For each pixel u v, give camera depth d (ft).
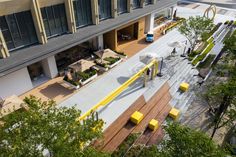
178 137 37.83
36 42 82.12
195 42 114.62
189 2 219.00
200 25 106.32
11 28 72.43
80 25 96.84
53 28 86.07
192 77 98.63
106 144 62.44
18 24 73.87
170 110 79.66
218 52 121.80
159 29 144.66
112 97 68.39
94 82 87.45
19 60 70.90
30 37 79.51
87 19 98.78
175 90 89.66
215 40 137.39
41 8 78.48
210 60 112.78
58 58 98.27
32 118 34.37
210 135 72.23
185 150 36.45
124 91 82.12
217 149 36.52
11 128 33.32
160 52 114.93
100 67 94.53
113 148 61.72
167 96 85.61
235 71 73.51
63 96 78.89
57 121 35.60
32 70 85.56
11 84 74.28
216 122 67.05
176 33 138.00
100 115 70.13
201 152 35.42
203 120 77.66
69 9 85.05
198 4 211.82
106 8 105.70
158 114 77.20
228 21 164.96
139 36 128.77
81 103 76.02
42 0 76.79
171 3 147.74
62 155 32.01
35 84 84.07
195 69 103.91
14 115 34.68
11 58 72.08
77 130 36.06
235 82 60.90
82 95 79.87
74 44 85.05
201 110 81.76
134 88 84.23
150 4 138.62
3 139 31.50
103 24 102.01
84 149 38.63
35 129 32.94
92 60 100.17
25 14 74.49
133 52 112.68
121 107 74.02
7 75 71.67
